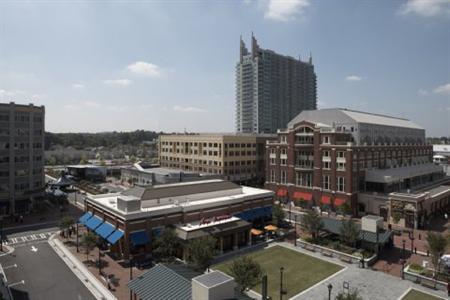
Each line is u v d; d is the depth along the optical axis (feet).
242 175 403.13
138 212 169.89
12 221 246.68
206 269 136.15
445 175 424.46
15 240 199.93
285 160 313.94
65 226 201.67
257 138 422.82
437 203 264.72
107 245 183.42
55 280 142.41
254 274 114.52
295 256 173.88
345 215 259.19
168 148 478.59
